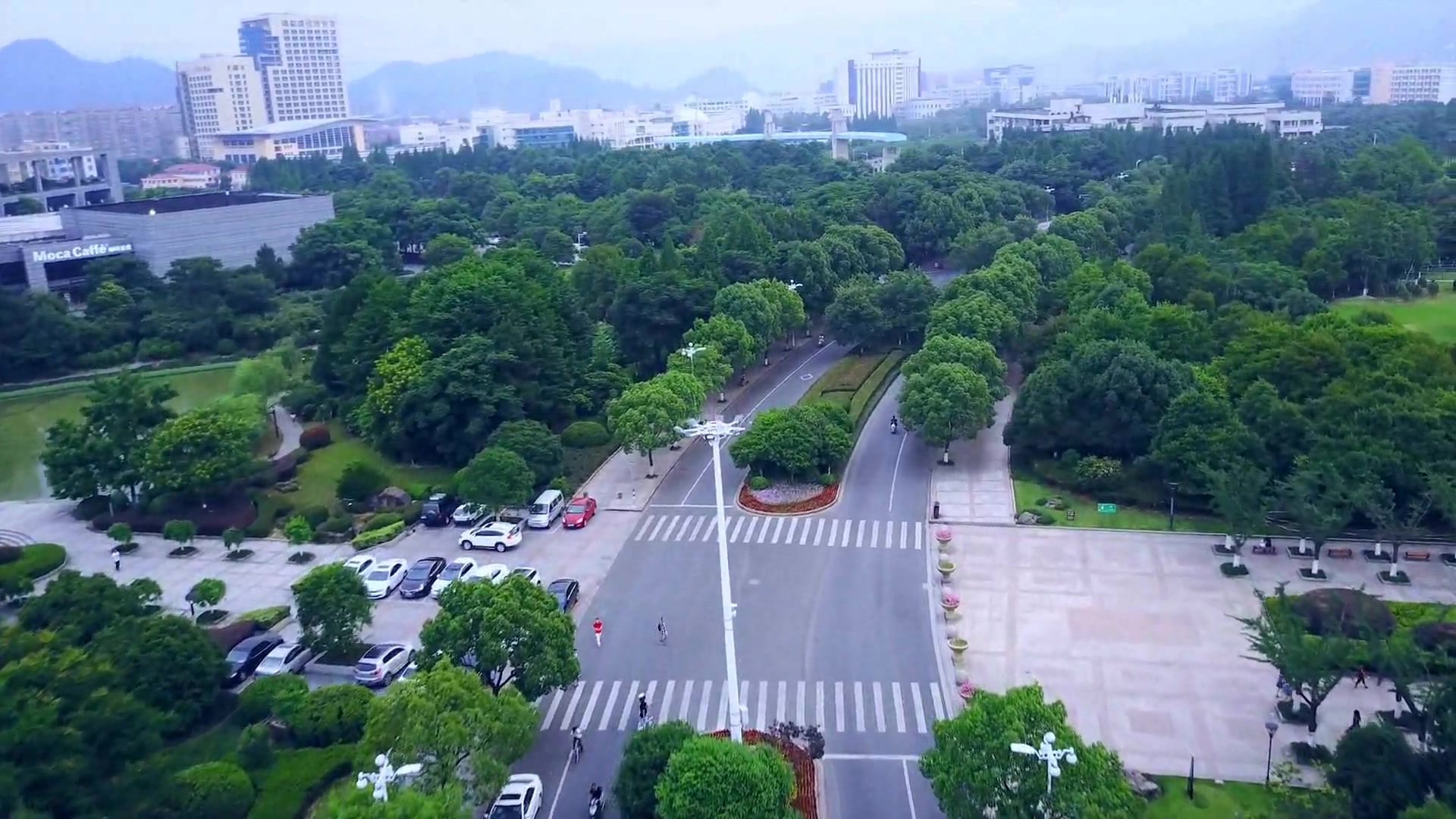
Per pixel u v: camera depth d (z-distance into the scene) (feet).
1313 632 214.69
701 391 347.77
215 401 379.14
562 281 429.79
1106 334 363.97
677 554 274.77
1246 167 587.27
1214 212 575.79
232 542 282.77
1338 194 607.78
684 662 220.64
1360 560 257.96
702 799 148.25
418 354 348.38
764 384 422.82
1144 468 295.89
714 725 197.36
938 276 606.55
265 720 199.82
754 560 270.26
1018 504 301.22
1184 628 228.63
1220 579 250.78
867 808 173.99
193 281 520.83
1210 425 283.79
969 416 325.62
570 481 323.78
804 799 170.71
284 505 309.01
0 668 164.14
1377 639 183.42
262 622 240.32
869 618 238.07
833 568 264.31
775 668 217.56
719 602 247.70
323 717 190.39
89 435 311.47
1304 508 247.50
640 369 411.34
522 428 315.17
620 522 297.53
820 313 503.61
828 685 211.00
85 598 203.51
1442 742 154.51
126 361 487.20
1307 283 449.06
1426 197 581.53
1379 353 315.99
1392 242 474.49
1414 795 149.48
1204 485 277.23
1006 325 406.41
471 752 159.43
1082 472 303.07
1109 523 285.43
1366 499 246.68
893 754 188.55
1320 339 313.12
